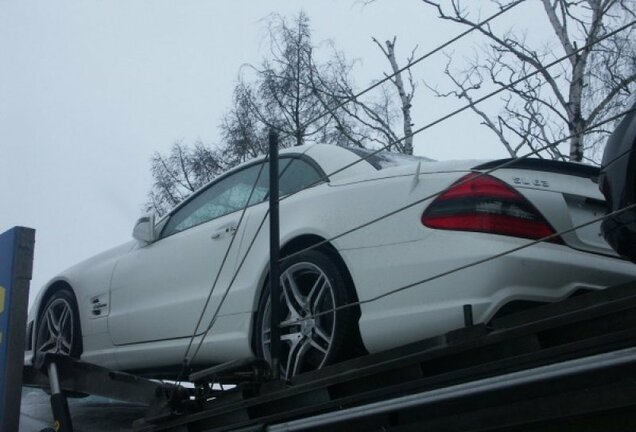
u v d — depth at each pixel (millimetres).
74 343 5797
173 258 5039
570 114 8156
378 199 3828
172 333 4871
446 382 2598
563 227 3566
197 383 3699
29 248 4230
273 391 3273
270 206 3705
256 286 4301
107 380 4004
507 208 3469
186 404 3703
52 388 3922
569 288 3426
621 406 2094
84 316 5727
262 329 4219
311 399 3059
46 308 6148
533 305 3383
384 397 2775
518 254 3346
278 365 3510
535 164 3666
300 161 4594
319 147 4574
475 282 3328
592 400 2154
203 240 4852
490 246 3359
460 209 3498
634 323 2262
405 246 3602
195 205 5309
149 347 5023
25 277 4176
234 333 4371
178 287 4926
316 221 4051
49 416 4910
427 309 3432
